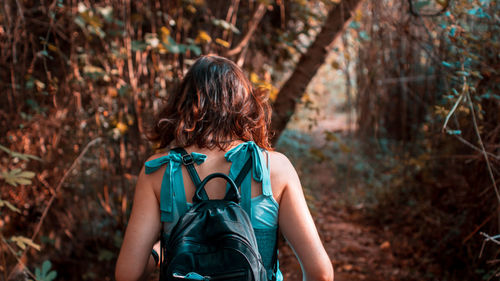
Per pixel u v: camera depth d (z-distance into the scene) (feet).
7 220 9.73
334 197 16.98
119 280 4.16
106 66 10.33
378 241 13.19
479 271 8.97
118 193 11.19
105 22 10.48
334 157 19.85
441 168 12.72
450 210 11.87
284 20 14.25
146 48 10.14
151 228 4.27
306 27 13.21
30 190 10.07
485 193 9.10
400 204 14.84
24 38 9.74
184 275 3.77
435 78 12.28
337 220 15.05
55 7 9.94
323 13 13.93
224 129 4.47
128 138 11.03
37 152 10.07
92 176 10.80
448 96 7.47
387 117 18.35
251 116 4.65
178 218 4.22
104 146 10.72
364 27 12.67
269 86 10.05
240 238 3.86
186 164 4.30
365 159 18.52
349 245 13.01
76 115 10.30
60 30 10.39
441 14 8.23
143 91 10.75
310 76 12.18
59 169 10.28
